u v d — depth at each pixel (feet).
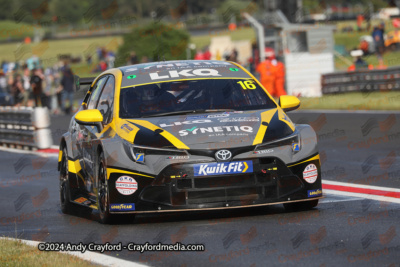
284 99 95.66
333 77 308.19
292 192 84.12
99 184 89.04
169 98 93.20
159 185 82.07
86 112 91.35
